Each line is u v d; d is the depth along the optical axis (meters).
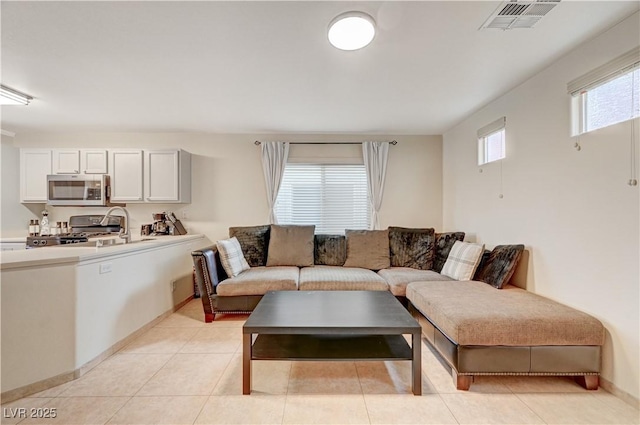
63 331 2.03
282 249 3.89
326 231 4.44
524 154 2.65
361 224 4.45
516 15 1.74
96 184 3.86
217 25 1.81
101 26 1.81
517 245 2.65
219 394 1.89
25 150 3.91
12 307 1.85
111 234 4.20
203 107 3.23
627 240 1.79
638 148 1.74
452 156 4.09
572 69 2.15
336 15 1.71
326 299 2.48
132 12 1.68
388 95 2.93
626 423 1.62
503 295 2.38
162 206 4.31
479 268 3.01
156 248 3.14
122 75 2.46
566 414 1.69
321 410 1.74
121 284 2.57
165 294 3.32
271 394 1.89
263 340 2.19
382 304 2.34
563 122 2.24
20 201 3.99
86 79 2.53
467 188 3.68
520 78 2.58
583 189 2.08
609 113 1.95
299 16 1.72
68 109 3.25
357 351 2.01
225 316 3.35
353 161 4.39
